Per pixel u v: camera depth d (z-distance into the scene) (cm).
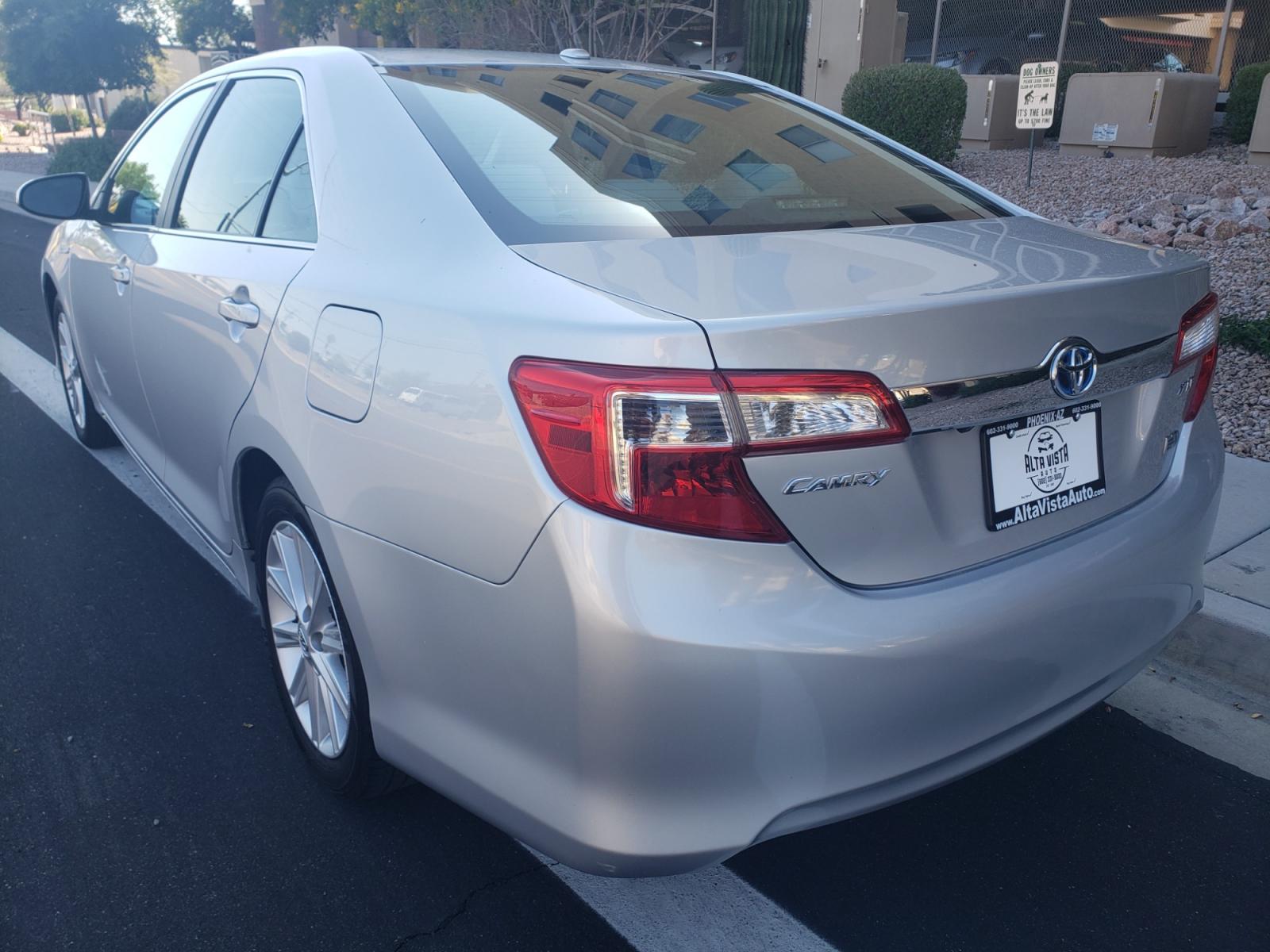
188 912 231
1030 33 1299
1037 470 201
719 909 233
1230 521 383
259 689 317
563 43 1090
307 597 257
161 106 385
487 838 255
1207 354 239
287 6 1870
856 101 1070
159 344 322
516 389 179
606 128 260
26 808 264
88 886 239
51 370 663
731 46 1408
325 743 263
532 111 256
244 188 295
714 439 165
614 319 173
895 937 226
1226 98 1168
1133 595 213
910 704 179
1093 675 210
